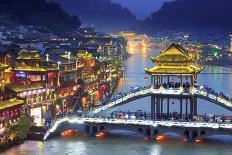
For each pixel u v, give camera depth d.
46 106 188.50
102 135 165.75
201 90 171.00
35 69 191.75
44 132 158.25
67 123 167.25
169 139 161.00
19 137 152.12
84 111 183.50
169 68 172.00
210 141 159.12
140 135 166.00
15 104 157.62
